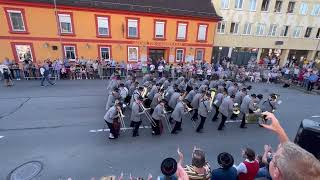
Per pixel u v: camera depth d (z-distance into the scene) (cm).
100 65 2036
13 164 749
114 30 2217
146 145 904
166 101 1091
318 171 124
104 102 1376
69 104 1317
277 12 2880
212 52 2866
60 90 1594
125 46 2311
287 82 2206
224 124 1135
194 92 1215
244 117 1089
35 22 1970
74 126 1038
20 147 848
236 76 2230
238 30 2844
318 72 2233
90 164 768
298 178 123
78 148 860
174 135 1000
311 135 359
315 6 2975
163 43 2417
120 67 2112
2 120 1071
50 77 1841
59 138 926
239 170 503
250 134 1052
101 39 2208
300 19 2998
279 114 1363
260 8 2802
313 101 1711
